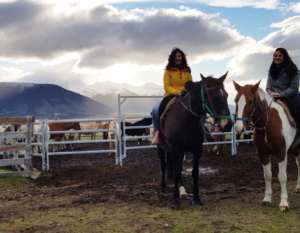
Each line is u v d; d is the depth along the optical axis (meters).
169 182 7.01
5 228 3.98
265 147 4.52
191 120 4.61
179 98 4.96
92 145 19.05
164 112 5.14
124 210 4.70
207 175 7.71
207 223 3.91
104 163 10.80
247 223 3.88
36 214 4.62
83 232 3.73
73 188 6.66
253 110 4.28
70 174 8.63
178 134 4.67
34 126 13.14
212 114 4.27
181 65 5.59
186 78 5.59
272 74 5.02
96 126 21.03
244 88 4.30
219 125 4.16
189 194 5.72
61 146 16.47
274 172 7.78
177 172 4.74
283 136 4.37
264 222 3.89
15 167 9.51
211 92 4.25
